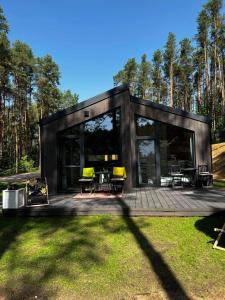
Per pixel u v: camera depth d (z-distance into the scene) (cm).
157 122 1034
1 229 575
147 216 626
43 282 350
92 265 394
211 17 2717
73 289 332
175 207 628
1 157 2762
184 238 484
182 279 347
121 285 338
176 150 1032
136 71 3522
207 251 427
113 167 960
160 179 1027
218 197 756
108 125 984
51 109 3241
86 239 497
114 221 596
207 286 328
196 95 3369
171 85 3225
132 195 838
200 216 609
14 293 327
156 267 382
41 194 737
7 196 669
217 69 2770
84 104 970
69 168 997
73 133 998
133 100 1034
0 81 2369
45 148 973
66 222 607
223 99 2609
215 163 1708
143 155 1039
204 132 1007
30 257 428
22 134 3131
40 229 567
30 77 3098
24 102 3094
